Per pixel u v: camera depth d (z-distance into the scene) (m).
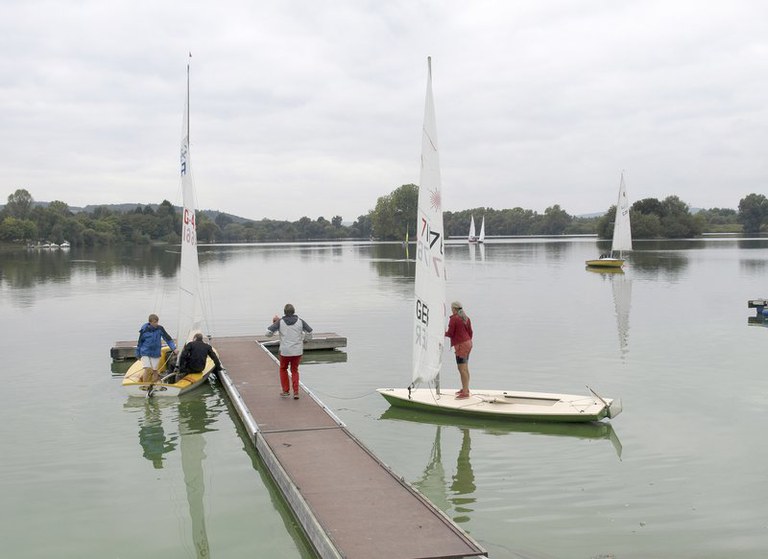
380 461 11.69
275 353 24.16
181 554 9.38
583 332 27.11
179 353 19.30
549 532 9.70
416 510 9.63
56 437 14.52
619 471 12.09
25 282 52.84
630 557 8.93
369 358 22.84
